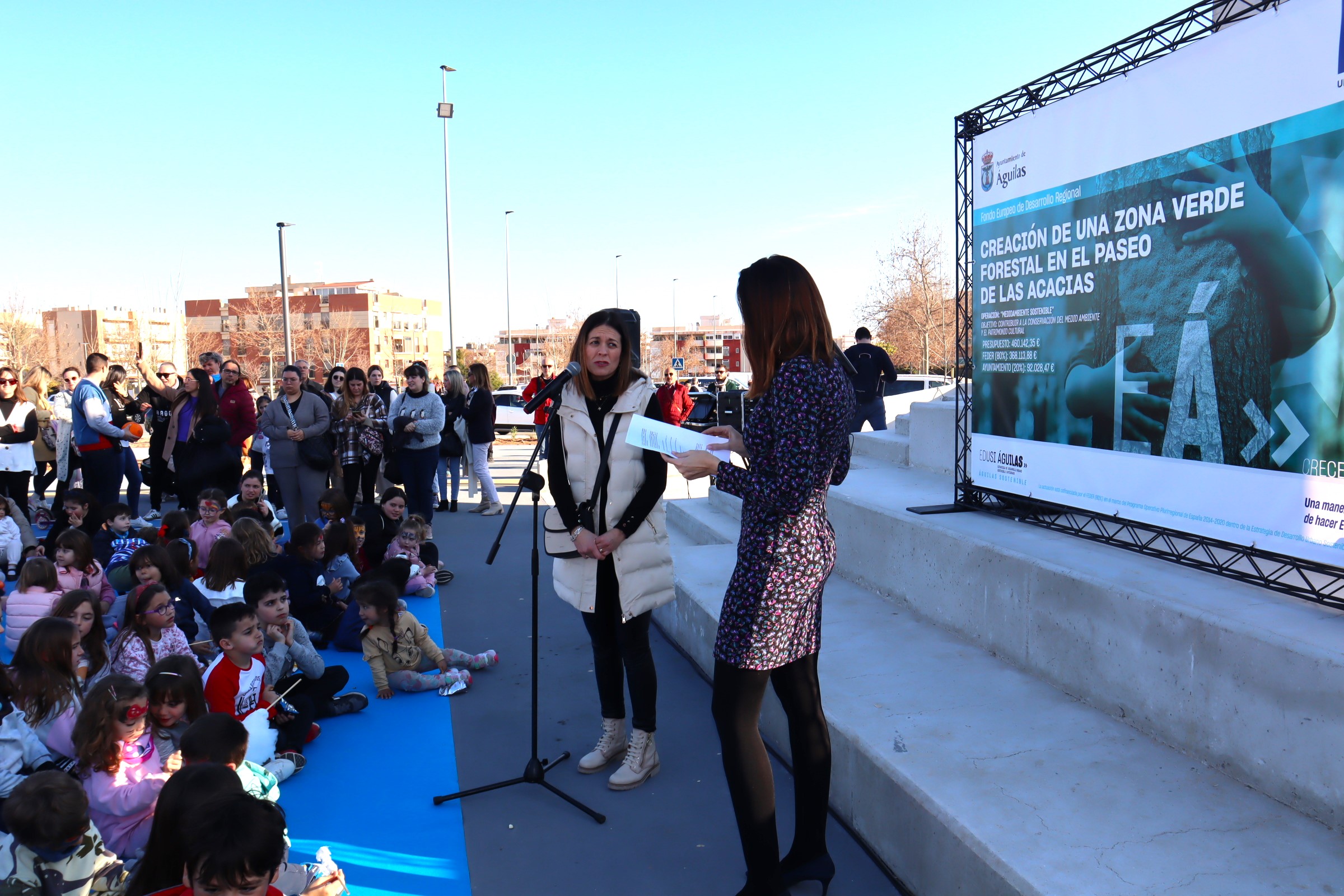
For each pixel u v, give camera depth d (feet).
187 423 24.97
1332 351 7.85
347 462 25.64
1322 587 8.25
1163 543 10.89
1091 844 6.79
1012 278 12.61
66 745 9.76
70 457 29.25
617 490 10.09
